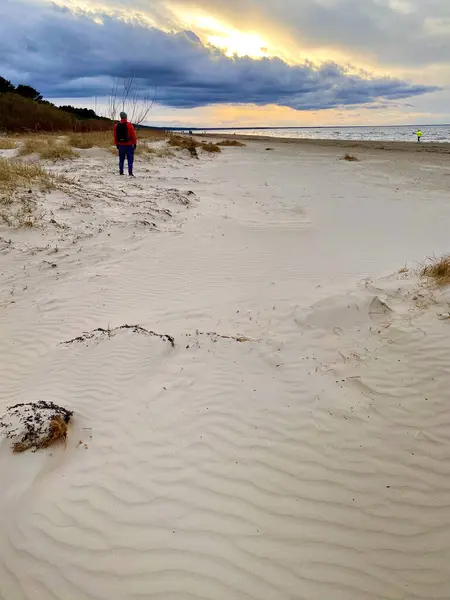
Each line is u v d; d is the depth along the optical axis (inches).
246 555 111.1
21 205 395.2
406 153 1195.9
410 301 229.0
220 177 696.4
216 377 182.4
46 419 147.6
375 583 105.7
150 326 227.0
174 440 149.2
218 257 326.6
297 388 175.6
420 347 193.8
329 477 135.3
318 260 318.0
